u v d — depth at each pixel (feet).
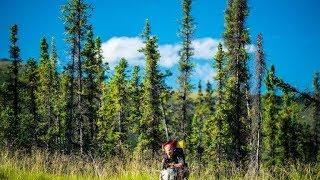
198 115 197.26
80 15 146.61
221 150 128.36
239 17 137.80
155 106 164.35
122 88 173.17
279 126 145.18
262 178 36.78
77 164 51.75
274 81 29.66
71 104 161.07
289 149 139.23
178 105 168.96
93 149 149.07
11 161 48.32
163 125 163.53
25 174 44.60
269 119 149.18
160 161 46.06
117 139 164.04
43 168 48.80
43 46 208.74
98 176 48.06
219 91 151.84
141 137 160.76
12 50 190.08
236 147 118.73
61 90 198.80
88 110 162.40
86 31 149.59
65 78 188.24
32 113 194.49
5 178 42.14
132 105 179.01
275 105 150.30
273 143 144.56
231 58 133.69
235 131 124.57
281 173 36.06
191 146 167.84
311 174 34.99
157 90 165.27
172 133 165.78
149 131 160.66
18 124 157.48
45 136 166.20
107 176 45.98
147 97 166.30
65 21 146.41
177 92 171.32
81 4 145.69
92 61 182.60
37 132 166.30
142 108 173.17
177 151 32.27
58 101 188.75
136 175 44.09
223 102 140.15
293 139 139.74
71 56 149.28
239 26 137.18
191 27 173.68
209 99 202.49
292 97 29.35
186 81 171.53
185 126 168.55
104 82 184.65
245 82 126.21
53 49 205.77
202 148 169.89
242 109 126.00
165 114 165.27
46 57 208.13
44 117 193.26
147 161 46.42
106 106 175.73
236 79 129.90
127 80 175.52
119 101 172.04
